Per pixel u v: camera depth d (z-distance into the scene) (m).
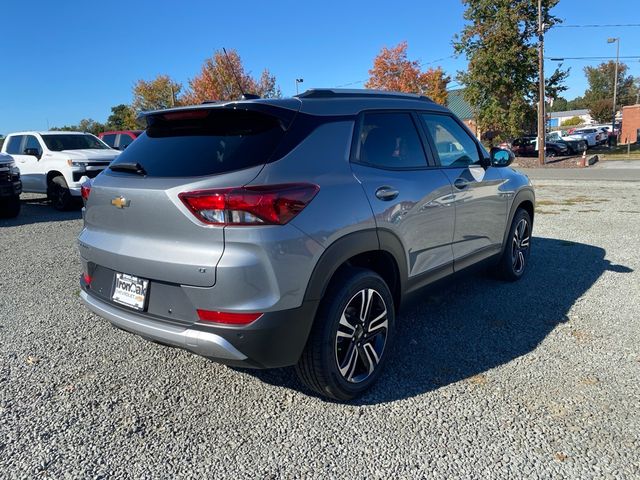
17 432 2.67
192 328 2.52
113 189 2.85
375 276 2.99
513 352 3.56
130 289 2.80
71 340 3.84
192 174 2.59
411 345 3.70
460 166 4.01
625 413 2.79
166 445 2.57
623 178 16.56
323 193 2.68
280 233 2.46
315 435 2.65
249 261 2.40
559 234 7.55
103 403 2.96
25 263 6.21
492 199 4.38
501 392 3.03
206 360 3.52
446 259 3.80
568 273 5.44
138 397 3.03
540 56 24.38
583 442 2.55
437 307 4.46
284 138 2.69
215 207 2.41
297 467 2.40
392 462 2.42
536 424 2.71
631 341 3.71
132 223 2.75
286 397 3.04
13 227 8.93
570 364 3.37
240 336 2.45
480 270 4.49
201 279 2.45
